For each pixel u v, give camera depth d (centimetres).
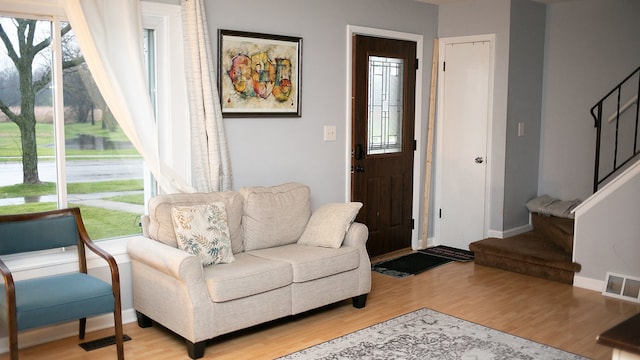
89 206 381
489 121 579
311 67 485
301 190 442
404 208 587
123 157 393
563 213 574
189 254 328
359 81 525
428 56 591
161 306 350
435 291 461
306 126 486
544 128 624
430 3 585
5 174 346
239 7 430
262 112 451
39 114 356
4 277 280
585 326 385
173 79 402
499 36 566
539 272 497
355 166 530
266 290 355
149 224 374
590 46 589
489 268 528
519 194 601
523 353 340
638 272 441
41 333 351
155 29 397
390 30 547
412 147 588
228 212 395
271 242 415
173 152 407
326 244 411
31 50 349
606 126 586
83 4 348
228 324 339
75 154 371
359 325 387
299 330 377
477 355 337
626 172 442
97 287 311
